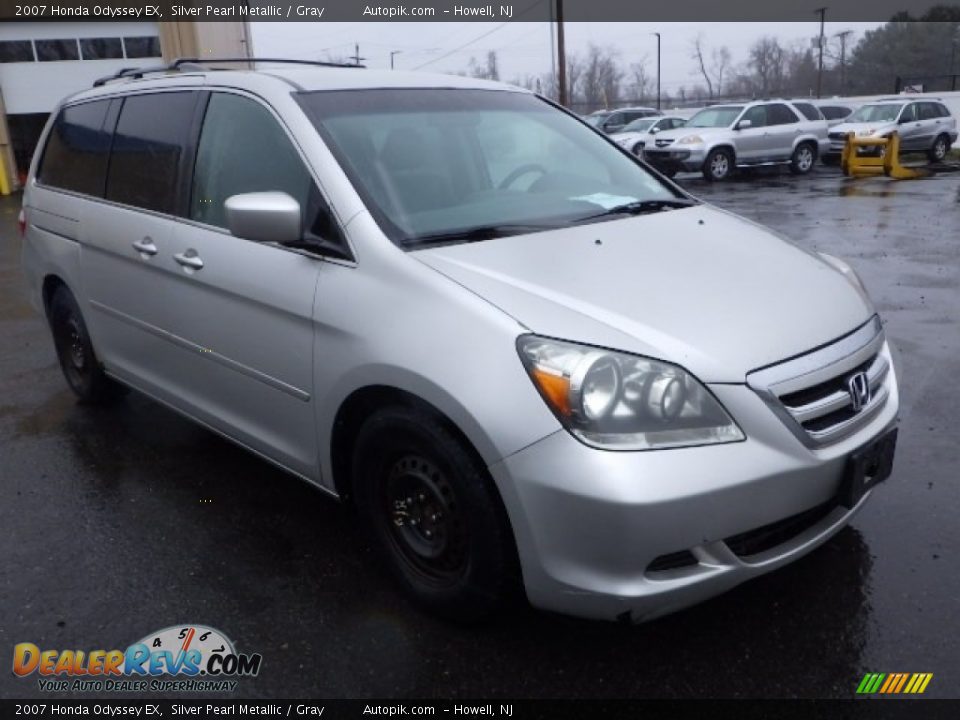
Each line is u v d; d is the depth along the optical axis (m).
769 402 2.38
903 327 6.07
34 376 5.61
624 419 2.28
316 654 2.69
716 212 3.63
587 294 2.58
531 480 2.29
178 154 3.69
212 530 3.47
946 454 3.92
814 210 13.05
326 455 3.02
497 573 2.52
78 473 4.04
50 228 4.62
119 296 4.06
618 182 3.74
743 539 2.39
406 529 2.84
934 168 20.56
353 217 2.87
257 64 4.79
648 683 2.52
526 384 2.33
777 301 2.70
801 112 20.17
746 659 2.60
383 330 2.64
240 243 3.24
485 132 3.56
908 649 2.62
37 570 3.20
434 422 2.54
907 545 3.18
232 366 3.36
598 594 2.30
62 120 4.86
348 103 3.33
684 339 2.41
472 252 2.79
